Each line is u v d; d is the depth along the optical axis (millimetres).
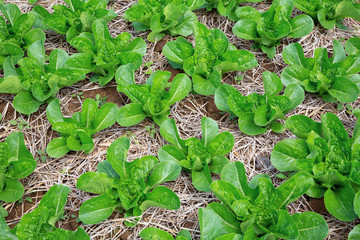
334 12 1709
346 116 1560
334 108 1574
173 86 1530
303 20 1669
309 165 1402
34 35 1647
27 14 1626
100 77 1604
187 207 1409
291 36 1669
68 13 1667
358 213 1317
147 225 1381
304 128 1482
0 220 1296
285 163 1436
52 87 1525
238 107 1510
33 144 1503
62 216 1388
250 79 1639
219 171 1423
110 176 1419
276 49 1694
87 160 1478
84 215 1343
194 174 1420
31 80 1537
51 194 1354
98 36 1596
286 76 1579
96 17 1684
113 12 1690
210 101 1591
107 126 1492
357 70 1568
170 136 1464
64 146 1467
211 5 1761
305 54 1689
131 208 1396
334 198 1384
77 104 1580
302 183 1331
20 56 1606
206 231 1304
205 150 1437
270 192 1343
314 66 1570
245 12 1691
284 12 1654
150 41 1699
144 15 1677
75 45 1597
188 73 1573
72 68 1571
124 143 1419
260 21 1634
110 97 1593
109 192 1367
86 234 1305
